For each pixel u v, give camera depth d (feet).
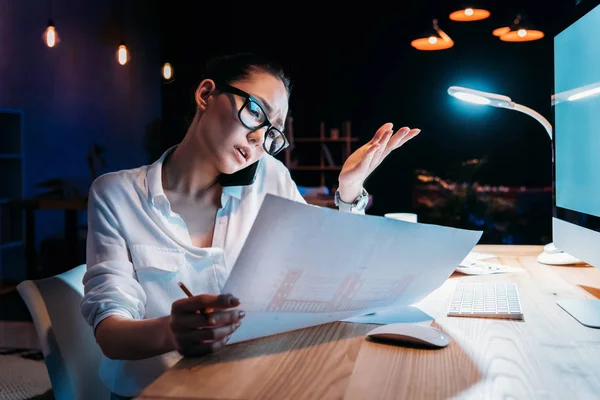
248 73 3.86
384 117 35.29
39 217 22.85
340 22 34.42
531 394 2.49
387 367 2.82
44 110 23.31
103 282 3.61
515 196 21.90
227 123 3.83
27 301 3.86
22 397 9.57
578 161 4.49
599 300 4.12
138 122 29.17
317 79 34.96
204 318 2.81
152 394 2.49
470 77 35.12
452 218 16.44
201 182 4.23
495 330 3.45
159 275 4.01
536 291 4.54
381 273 3.41
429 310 3.93
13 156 21.27
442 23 34.76
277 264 2.90
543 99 34.53
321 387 2.56
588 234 4.24
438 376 2.70
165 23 32.17
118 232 3.94
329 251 3.02
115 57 27.53
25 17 22.36
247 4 33.68
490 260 5.98
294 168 30.25
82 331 3.94
